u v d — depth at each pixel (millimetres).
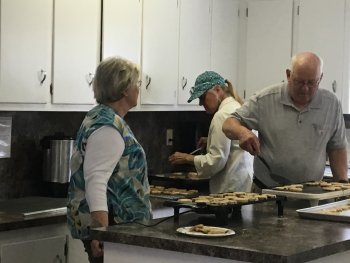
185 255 2035
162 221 2369
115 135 2482
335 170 3361
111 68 2578
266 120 3221
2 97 3092
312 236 2133
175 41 4133
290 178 3262
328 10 4453
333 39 4453
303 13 4523
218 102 3699
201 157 3641
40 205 3324
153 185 4090
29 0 3191
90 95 3564
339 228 2295
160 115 4629
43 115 3736
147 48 3920
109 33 3650
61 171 3576
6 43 3094
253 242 2006
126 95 2615
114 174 2521
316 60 3072
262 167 3316
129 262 2164
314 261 2016
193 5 4258
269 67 4652
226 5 4559
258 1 4676
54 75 3354
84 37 3502
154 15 3951
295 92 3107
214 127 3584
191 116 4895
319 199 2771
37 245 2990
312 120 3191
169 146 4723
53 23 3326
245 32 4738
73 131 3943
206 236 2061
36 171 3697
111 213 2523
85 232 2557
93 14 3549
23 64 3186
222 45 4555
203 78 3711
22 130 3621
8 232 2881
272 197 2582
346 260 2182
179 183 4016
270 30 4641
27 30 3191
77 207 2562
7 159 3547
